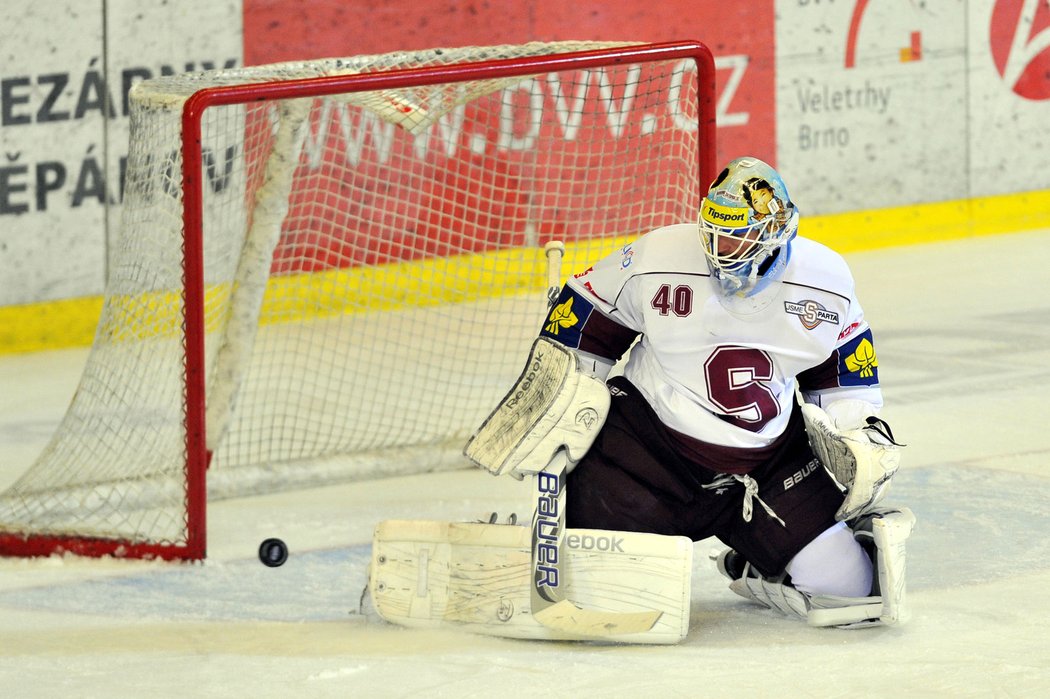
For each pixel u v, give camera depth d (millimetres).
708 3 34219
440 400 21719
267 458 19281
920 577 13805
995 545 14789
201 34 29266
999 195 38406
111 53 28297
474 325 25641
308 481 18047
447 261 24203
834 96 35906
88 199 28312
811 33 35438
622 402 12359
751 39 34781
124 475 17094
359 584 14234
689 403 12047
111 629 12906
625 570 11883
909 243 37156
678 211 19609
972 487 17062
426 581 12516
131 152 16531
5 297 27625
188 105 14992
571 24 32969
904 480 17438
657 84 19891
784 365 12055
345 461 18375
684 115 18750
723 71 34531
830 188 36125
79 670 11695
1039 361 24141
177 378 17156
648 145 20312
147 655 12070
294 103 17156
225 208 19188
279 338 24781
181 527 15656
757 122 35094
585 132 29391
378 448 18984
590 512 12188
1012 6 37875
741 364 11969
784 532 12203
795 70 35375
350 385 22547
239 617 13219
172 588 14211
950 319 27844
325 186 27203
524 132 28938
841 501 12203
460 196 28734
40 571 14883
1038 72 38469
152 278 16281
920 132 37094
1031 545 14758
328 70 18859
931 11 36781
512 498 17484
